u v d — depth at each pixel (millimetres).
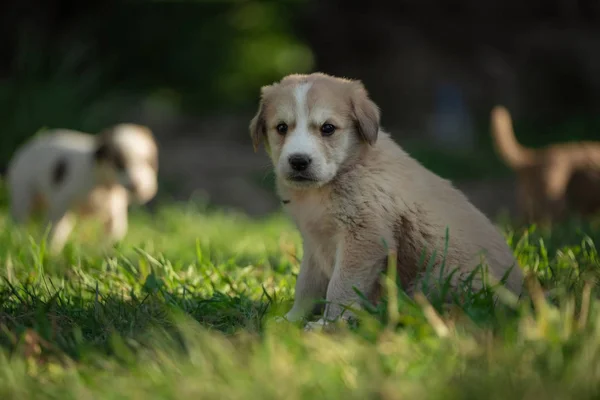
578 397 3893
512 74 25094
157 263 7355
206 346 4738
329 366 4398
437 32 25266
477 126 24766
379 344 4723
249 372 4359
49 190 12195
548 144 23062
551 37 25094
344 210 6328
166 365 4551
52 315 5895
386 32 25359
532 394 3920
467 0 25109
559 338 4547
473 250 6305
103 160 11844
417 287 6160
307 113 6520
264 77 29188
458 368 4352
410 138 23891
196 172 19594
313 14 26609
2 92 19562
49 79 21016
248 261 8758
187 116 26312
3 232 10289
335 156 6422
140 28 28859
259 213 17125
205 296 6766
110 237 11703
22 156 12969
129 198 12469
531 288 5574
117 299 6328
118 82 27094
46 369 4836
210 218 14039
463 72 25234
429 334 4844
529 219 13008
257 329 5508
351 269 6281
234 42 29594
